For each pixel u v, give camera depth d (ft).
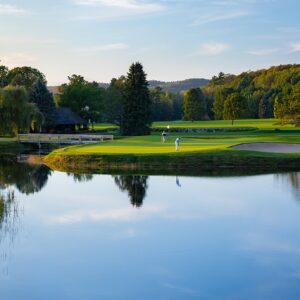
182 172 156.25
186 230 86.12
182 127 350.02
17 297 60.44
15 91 253.24
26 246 77.97
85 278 65.62
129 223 91.20
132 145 211.00
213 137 259.80
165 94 620.49
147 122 303.68
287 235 82.48
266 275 65.77
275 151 185.68
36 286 63.41
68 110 346.74
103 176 149.89
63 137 267.18
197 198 113.19
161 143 219.82
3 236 83.15
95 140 260.21
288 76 579.07
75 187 130.00
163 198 113.70
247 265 69.31
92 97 366.43
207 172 155.22
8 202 110.42
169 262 70.74
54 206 105.81
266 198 111.75
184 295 60.54
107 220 93.40
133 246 77.71
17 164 185.78
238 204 106.01
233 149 174.29
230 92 520.01
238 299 59.31
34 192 122.62
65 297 60.29
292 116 331.57
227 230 85.81
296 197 111.65
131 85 301.43
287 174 147.13
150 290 61.87
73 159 176.45
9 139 276.41
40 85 329.72
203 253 74.28
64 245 78.38
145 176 148.66
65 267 69.31
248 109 474.49
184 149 182.60
